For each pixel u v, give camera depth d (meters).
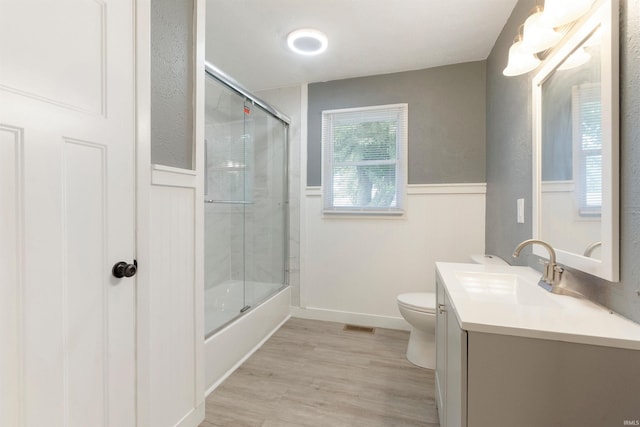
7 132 0.77
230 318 2.07
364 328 2.68
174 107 1.32
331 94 2.84
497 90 2.12
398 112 2.66
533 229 1.45
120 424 1.07
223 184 2.71
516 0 1.73
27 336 0.81
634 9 0.81
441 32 2.06
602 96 0.91
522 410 0.76
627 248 0.83
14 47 0.77
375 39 2.15
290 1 1.76
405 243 2.65
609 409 0.71
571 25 1.11
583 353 0.71
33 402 0.82
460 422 0.81
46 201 0.85
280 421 1.48
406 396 1.68
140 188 1.14
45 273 0.85
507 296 1.34
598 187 0.95
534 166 1.44
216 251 2.66
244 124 2.77
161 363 1.25
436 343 1.53
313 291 2.91
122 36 1.06
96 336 0.99
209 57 2.41
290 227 2.99
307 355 2.16
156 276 1.23
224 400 1.64
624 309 0.84
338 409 1.57
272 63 2.51
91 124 0.96
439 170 2.56
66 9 0.89
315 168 2.89
